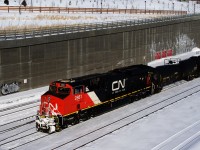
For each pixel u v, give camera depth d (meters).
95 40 46.44
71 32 42.91
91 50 46.00
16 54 36.41
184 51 70.31
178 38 67.12
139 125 27.89
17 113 30.31
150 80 36.78
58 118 25.88
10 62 35.94
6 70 35.66
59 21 57.12
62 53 41.78
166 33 62.59
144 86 35.97
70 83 26.64
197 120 29.61
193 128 27.50
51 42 39.97
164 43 62.44
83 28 47.59
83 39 44.44
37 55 38.66
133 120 29.12
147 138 25.17
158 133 26.28
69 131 26.23
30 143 23.91
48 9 65.00
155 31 59.12
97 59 47.31
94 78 28.91
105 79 30.11
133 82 33.91
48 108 26.14
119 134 25.81
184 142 24.27
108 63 49.47
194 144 23.94
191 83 45.16
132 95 34.25
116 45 50.47
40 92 37.28
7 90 35.84
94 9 73.69
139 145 23.80
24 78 37.66
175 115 30.86
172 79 42.44
